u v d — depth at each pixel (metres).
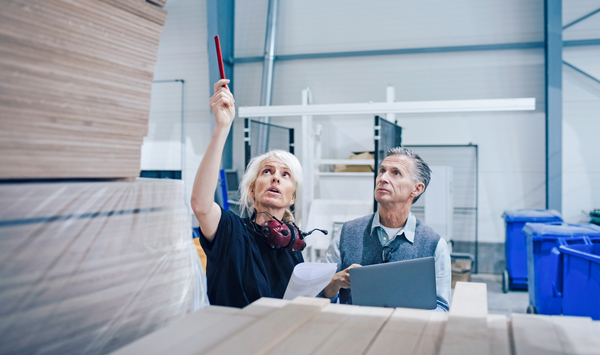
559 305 3.07
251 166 1.48
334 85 5.46
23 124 0.46
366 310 0.62
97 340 0.52
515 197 4.93
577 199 4.72
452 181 4.88
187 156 5.89
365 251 1.48
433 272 0.91
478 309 0.61
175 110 5.90
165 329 0.53
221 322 0.56
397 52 5.19
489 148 5.00
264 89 5.46
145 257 0.58
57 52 0.49
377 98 5.33
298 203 4.12
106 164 0.55
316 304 0.63
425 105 3.15
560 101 4.54
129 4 0.57
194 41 5.81
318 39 5.48
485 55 4.98
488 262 5.02
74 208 0.50
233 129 5.75
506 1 4.89
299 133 5.49
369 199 3.81
